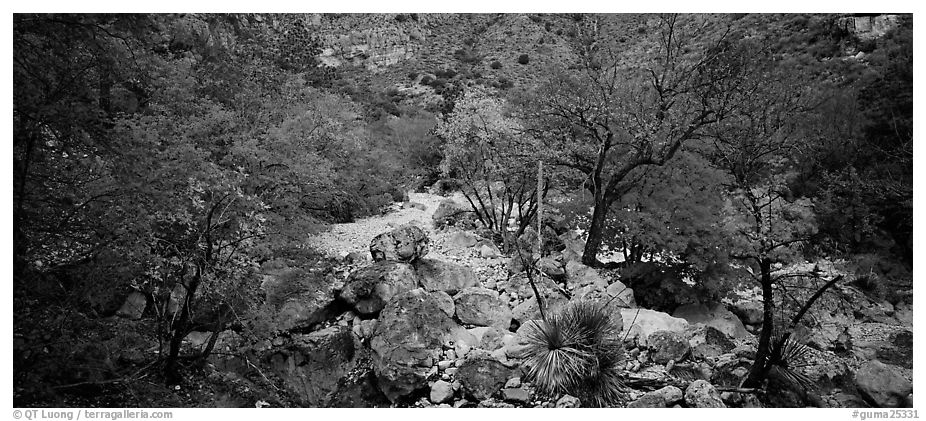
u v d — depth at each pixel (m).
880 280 17.06
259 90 15.88
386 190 23.66
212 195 7.64
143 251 7.23
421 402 8.44
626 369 8.97
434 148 29.53
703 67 13.76
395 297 9.89
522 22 72.38
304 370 9.08
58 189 7.58
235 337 8.84
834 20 36.50
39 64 7.09
